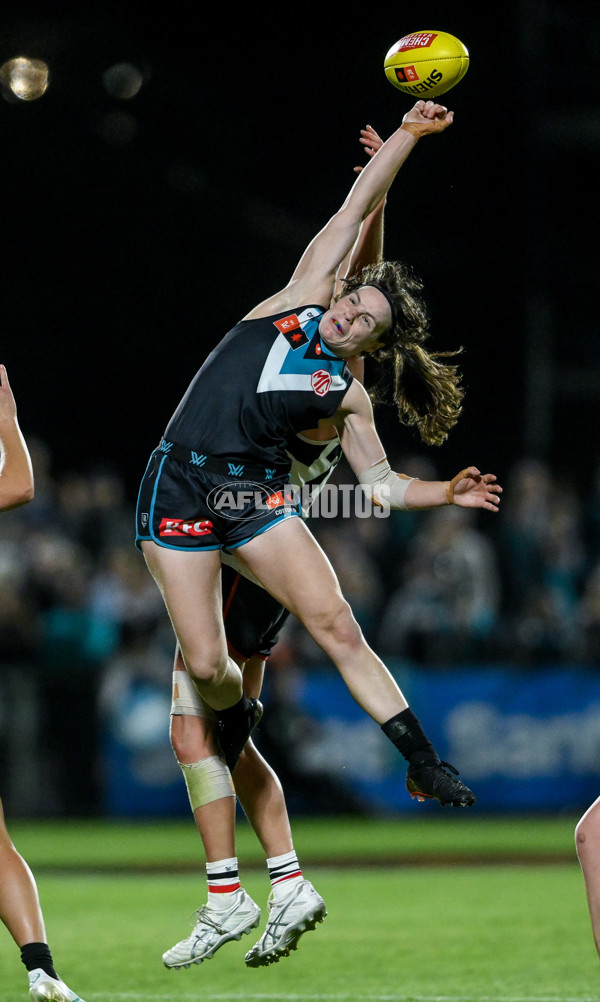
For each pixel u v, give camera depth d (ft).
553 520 156.56
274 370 54.70
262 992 59.67
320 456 58.03
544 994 58.23
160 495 54.90
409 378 60.44
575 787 147.43
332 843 124.06
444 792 53.36
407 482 57.11
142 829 140.36
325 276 56.39
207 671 54.85
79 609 150.00
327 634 54.85
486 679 147.84
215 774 57.98
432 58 58.18
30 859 115.03
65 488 162.20
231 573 60.80
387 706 54.65
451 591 147.74
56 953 70.54
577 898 89.66
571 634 149.69
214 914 57.62
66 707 149.48
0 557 149.69
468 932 76.07
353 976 63.57
